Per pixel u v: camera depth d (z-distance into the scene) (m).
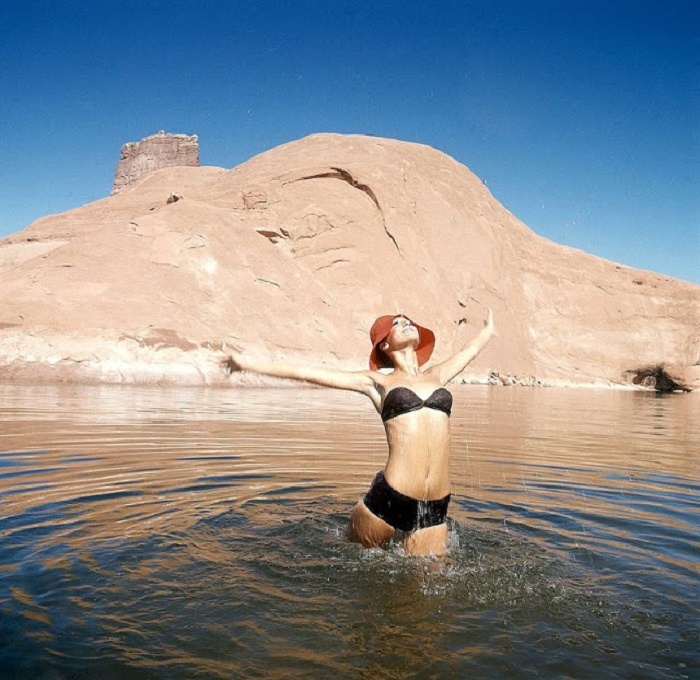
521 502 5.46
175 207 29.11
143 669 2.36
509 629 2.84
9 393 15.06
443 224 41.81
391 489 3.92
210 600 3.05
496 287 41.88
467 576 3.53
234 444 8.27
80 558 3.55
